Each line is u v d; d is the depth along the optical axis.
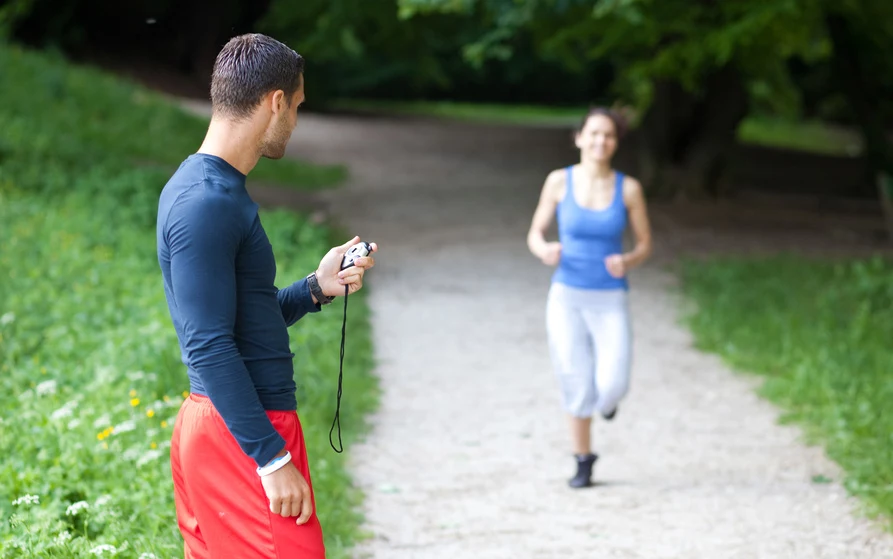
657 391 7.37
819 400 6.82
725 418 6.72
